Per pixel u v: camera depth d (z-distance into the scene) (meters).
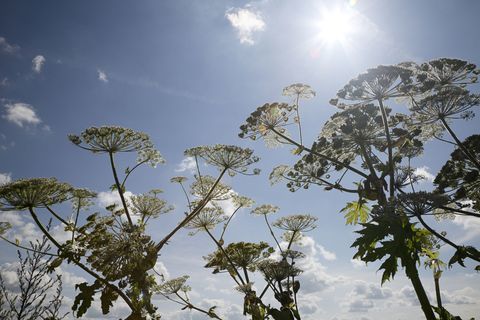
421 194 1.61
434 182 1.92
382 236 1.56
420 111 2.00
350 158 2.02
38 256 1.40
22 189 1.63
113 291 1.61
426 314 1.45
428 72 2.05
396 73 1.72
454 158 2.01
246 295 1.93
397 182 1.77
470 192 1.89
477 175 1.80
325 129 1.90
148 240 1.67
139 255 1.61
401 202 1.61
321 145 1.92
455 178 1.89
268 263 2.00
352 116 1.80
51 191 1.71
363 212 2.00
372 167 1.76
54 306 1.38
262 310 1.89
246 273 2.16
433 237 1.94
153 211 1.95
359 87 1.80
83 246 1.65
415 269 1.50
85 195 1.85
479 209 1.76
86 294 1.58
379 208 1.60
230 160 2.06
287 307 1.86
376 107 1.78
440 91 1.95
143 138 1.84
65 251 1.58
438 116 1.99
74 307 1.57
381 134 1.84
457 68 1.96
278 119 2.04
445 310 1.94
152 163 1.90
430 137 2.19
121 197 1.75
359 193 1.72
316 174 1.98
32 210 1.66
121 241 1.65
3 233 1.73
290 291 1.91
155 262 1.61
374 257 1.53
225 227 2.24
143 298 1.57
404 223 1.55
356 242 1.58
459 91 1.90
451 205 1.83
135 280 1.58
